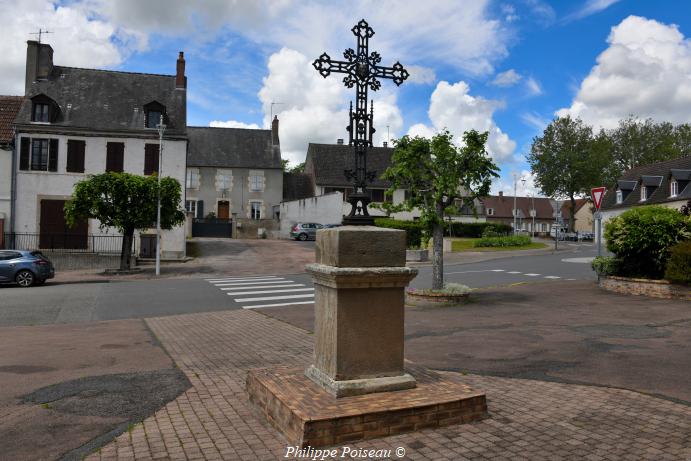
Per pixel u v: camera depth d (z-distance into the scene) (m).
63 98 31.09
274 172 51.44
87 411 5.08
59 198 29.25
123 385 6.02
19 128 28.75
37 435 4.46
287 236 45.16
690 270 12.09
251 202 50.81
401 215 50.44
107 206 22.34
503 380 5.97
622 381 5.85
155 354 7.84
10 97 32.47
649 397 5.26
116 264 26.47
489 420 4.59
